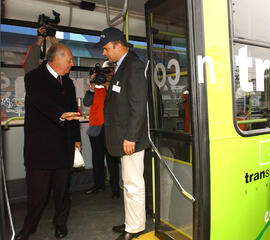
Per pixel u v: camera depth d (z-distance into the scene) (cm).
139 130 198
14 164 323
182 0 180
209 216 172
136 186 217
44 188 218
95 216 281
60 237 236
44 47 275
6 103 314
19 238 216
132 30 350
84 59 353
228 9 175
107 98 215
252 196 195
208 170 170
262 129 200
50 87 212
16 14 293
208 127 169
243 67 191
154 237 230
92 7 323
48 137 211
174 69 198
